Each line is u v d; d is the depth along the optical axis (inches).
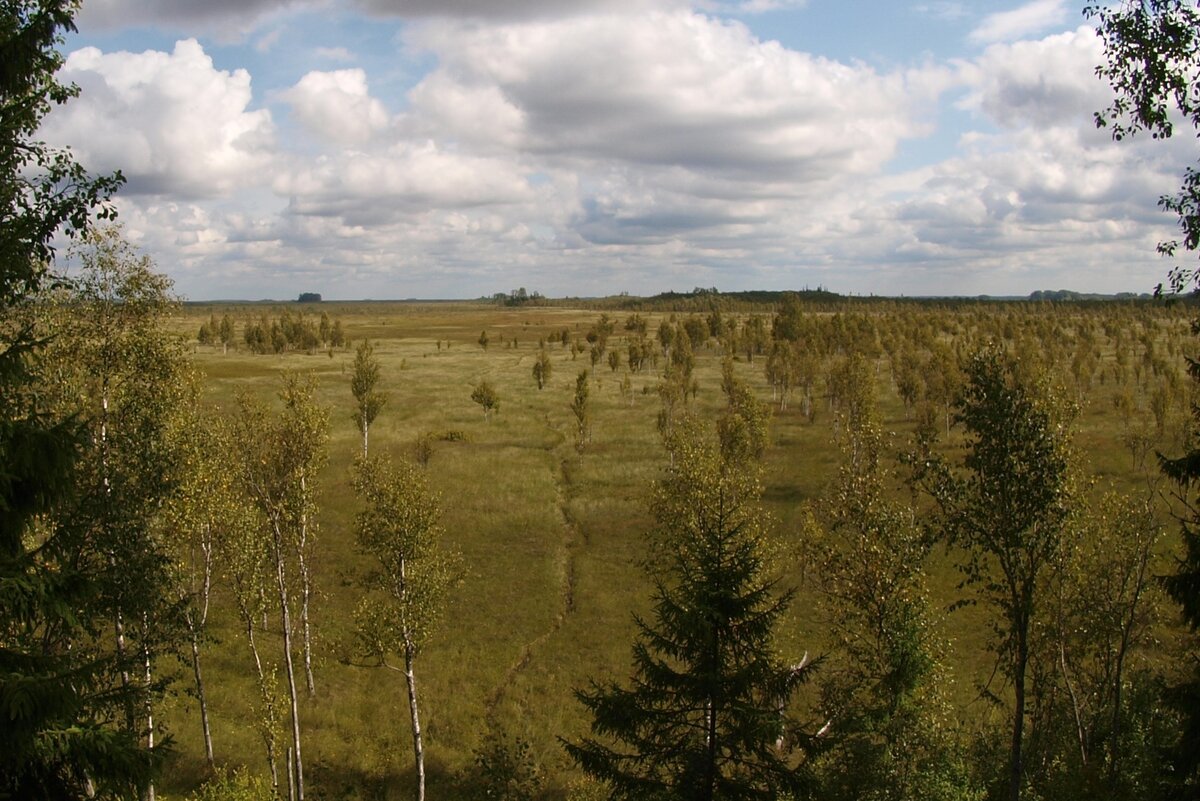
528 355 5964.6
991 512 705.0
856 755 770.8
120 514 710.5
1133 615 887.7
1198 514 607.8
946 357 3100.4
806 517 1005.2
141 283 856.3
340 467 2353.6
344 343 6412.4
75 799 419.5
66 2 502.3
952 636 1348.4
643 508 2039.9
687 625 585.0
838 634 939.3
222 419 1072.2
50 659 419.5
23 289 507.8
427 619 996.6
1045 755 944.3
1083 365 3417.8
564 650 1322.6
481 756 981.2
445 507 1998.0
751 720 585.6
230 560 1000.9
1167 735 856.3
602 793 887.7
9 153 495.5
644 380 4559.5
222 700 1147.3
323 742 1070.4
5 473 402.0
